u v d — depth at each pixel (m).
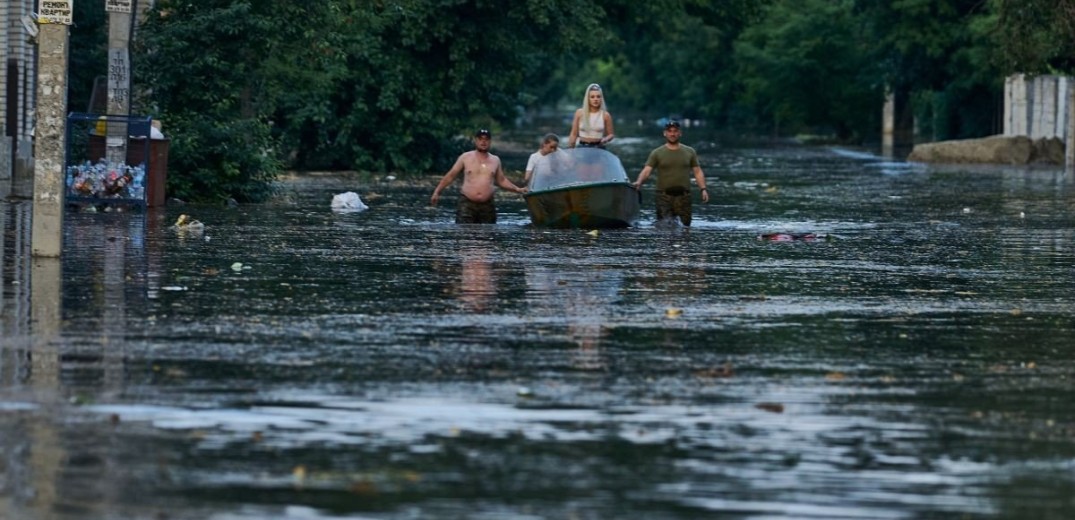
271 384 22.42
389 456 18.45
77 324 27.48
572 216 50.91
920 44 148.12
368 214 57.31
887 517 16.28
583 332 27.64
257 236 46.09
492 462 18.23
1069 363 25.20
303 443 19.00
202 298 31.27
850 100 182.50
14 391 21.58
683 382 23.12
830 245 46.19
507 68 105.50
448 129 101.06
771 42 186.88
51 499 16.50
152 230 46.91
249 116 71.12
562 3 102.88
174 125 60.53
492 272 37.03
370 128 99.94
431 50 102.56
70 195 53.44
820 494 17.08
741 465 18.25
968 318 30.28
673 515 16.25
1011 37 93.81
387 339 26.52
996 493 17.23
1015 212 62.16
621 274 37.06
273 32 62.34
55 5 37.19
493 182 53.41
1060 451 19.16
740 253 43.06
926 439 19.70
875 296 33.59
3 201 56.81
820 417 20.89
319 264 38.25
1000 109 147.00
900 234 50.72
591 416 20.70
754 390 22.62
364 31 96.19
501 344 26.20
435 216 56.75
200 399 21.34
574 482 17.45
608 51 173.75
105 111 59.44
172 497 16.62
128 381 22.44
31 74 78.06
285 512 16.16
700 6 123.56
